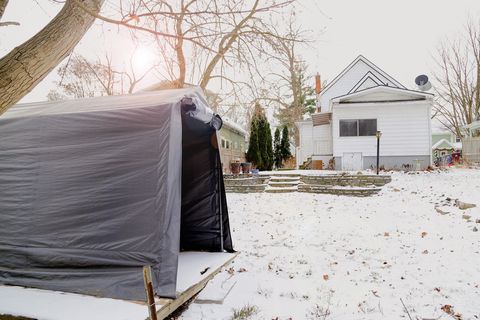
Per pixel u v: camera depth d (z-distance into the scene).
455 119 27.89
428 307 3.62
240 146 25.34
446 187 10.34
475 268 4.68
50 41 2.15
